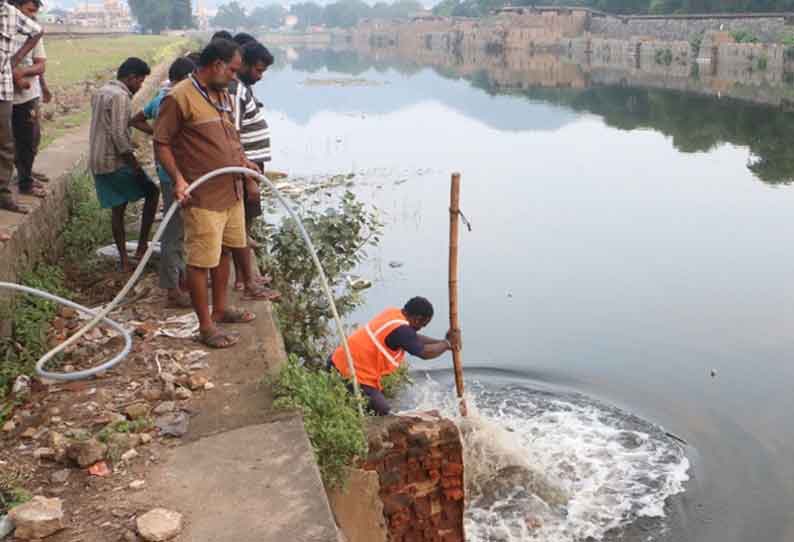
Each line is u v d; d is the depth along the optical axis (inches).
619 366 405.1
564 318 469.1
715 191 788.6
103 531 166.7
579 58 3216.0
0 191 315.9
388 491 255.6
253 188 304.3
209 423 207.5
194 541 162.7
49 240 348.2
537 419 353.1
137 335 261.6
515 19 3789.4
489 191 788.6
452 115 1432.1
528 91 1863.9
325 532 165.5
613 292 511.8
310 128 1266.0
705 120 1279.5
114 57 1387.8
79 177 427.5
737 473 316.5
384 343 277.9
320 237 378.6
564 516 293.1
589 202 746.2
